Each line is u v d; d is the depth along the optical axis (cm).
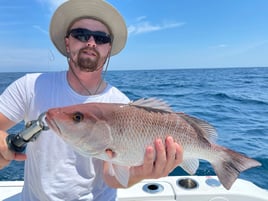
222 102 471
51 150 61
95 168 66
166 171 55
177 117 57
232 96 551
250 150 191
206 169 151
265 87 757
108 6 68
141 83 941
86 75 66
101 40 66
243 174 153
